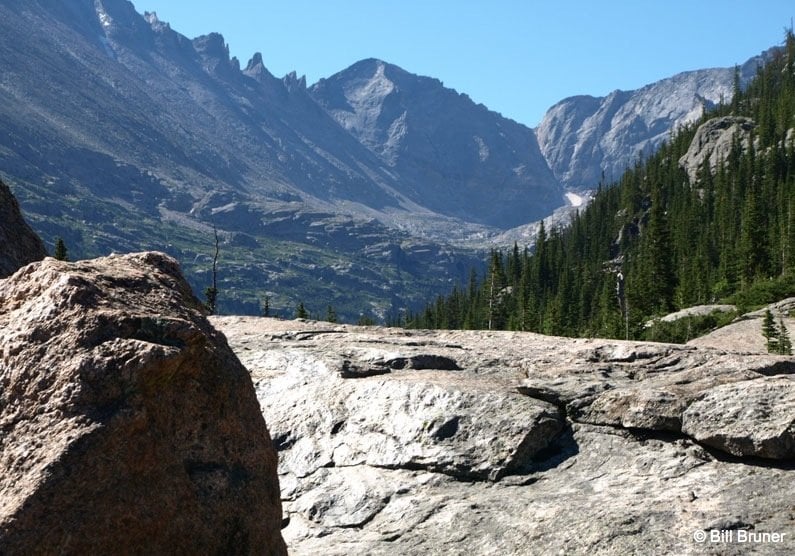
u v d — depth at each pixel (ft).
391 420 39.42
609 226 629.92
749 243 368.68
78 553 18.07
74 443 18.65
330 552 32.94
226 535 20.85
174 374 20.65
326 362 44.65
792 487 30.45
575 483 34.01
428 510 34.24
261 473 22.43
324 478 38.37
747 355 40.09
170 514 19.76
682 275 395.34
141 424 19.48
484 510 33.22
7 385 19.98
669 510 30.35
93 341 20.18
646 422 35.32
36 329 20.53
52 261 22.63
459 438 37.35
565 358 43.60
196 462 20.95
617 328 308.19
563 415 37.78
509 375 43.39
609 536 29.50
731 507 29.89
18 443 19.01
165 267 25.09
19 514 17.69
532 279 515.09
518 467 35.78
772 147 569.64
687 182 633.61
